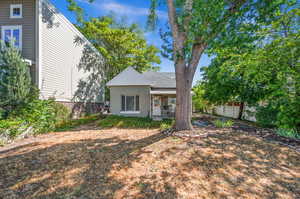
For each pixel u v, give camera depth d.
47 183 3.18
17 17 9.91
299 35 5.68
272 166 4.21
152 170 3.70
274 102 8.45
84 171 3.60
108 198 2.79
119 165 3.88
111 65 22.09
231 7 5.81
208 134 6.67
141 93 13.67
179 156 4.42
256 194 3.06
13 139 6.02
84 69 15.12
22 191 2.94
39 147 5.16
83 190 2.99
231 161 4.29
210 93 15.21
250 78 9.95
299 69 6.51
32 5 9.84
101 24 20.22
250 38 6.03
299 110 6.62
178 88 6.85
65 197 2.80
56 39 11.28
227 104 17.72
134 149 4.89
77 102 13.98
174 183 3.25
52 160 4.14
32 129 7.07
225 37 5.74
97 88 17.72
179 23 6.46
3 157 4.36
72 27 13.16
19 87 7.57
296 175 3.85
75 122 10.40
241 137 6.66
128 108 13.87
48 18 10.52
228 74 11.73
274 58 6.54
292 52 6.04
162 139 5.83
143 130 8.17
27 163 3.97
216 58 12.83
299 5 5.75
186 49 6.46
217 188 3.17
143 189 3.05
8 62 7.42
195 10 5.49
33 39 9.80
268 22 6.00
